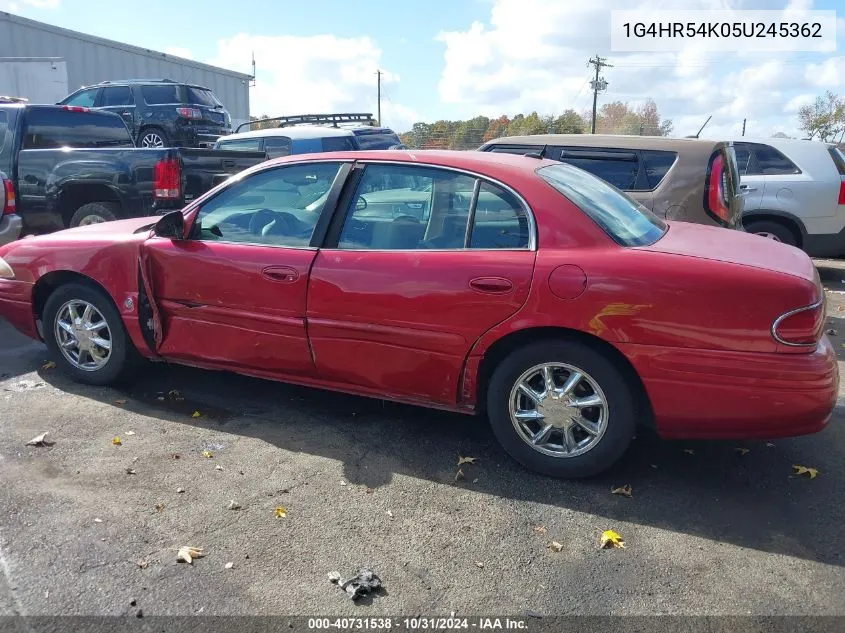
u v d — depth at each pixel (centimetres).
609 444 346
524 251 352
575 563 292
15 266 473
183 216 430
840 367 552
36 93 1850
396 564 288
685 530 318
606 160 639
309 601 265
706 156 607
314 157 411
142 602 261
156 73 2342
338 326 383
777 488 357
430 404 383
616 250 339
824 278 940
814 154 845
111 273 438
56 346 473
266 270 397
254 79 2869
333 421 427
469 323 354
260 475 357
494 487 353
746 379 317
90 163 754
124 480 347
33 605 258
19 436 392
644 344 327
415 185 382
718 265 323
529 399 364
